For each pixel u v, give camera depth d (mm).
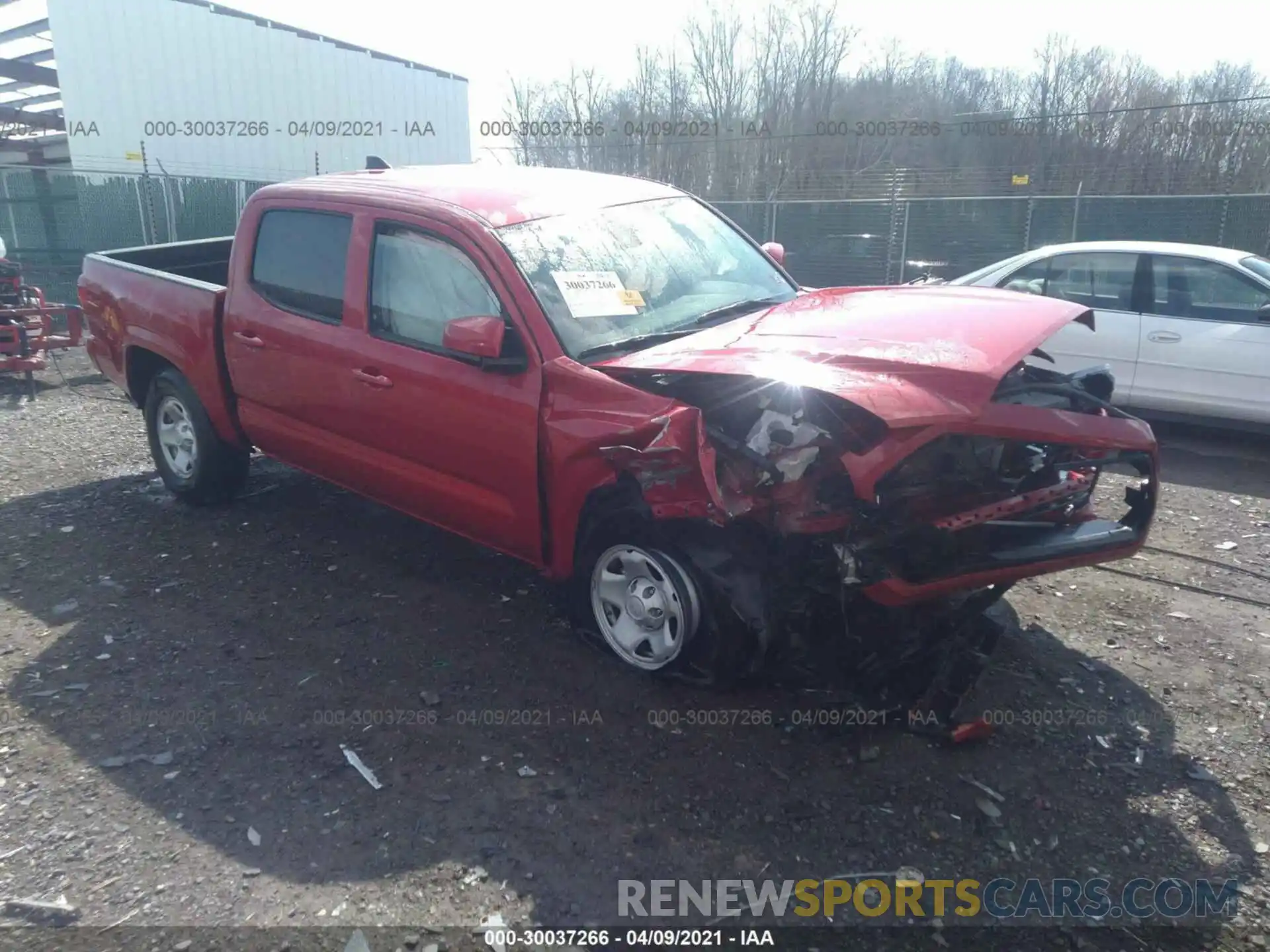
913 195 25719
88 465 6805
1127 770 3471
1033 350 3633
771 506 3488
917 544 3461
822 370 3496
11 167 15141
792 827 3168
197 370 5453
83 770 3430
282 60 18922
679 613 3715
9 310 9125
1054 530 3760
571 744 3578
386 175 5062
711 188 27188
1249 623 4543
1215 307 7539
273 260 5055
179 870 2961
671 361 3752
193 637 4359
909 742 3594
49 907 2812
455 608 4621
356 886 2900
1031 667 4129
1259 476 6887
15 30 16797
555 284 4129
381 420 4523
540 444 3928
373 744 3582
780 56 27562
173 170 17562
